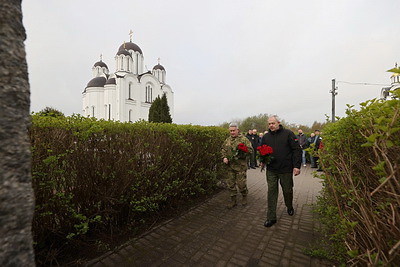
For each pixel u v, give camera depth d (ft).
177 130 12.26
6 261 2.17
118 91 115.75
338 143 6.49
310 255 7.81
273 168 10.62
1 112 2.24
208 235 9.50
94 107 123.24
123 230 9.48
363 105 5.25
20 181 2.35
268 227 10.32
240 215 11.94
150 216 11.25
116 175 8.68
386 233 3.72
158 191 10.89
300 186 19.03
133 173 9.28
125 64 127.44
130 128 9.61
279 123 10.78
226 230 10.01
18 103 2.41
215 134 16.98
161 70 152.15
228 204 13.91
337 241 6.20
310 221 10.98
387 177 3.39
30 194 2.47
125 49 134.00
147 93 133.39
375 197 4.53
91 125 7.91
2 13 2.33
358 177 5.34
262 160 10.28
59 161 6.81
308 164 34.58
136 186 9.57
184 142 12.34
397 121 3.39
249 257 7.79
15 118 2.36
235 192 13.47
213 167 16.92
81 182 7.62
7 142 2.26
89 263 7.25
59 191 6.89
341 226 5.34
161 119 79.66
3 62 2.30
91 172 7.91
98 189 8.09
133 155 9.32
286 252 8.09
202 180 15.15
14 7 2.48
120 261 7.49
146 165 10.02
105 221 8.89
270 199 10.55
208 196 15.65
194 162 13.44
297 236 9.36
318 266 7.18
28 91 2.61
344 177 5.71
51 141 6.66
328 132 8.22
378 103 4.83
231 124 13.58
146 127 10.45
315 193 16.60
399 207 3.46
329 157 7.04
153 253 8.04
